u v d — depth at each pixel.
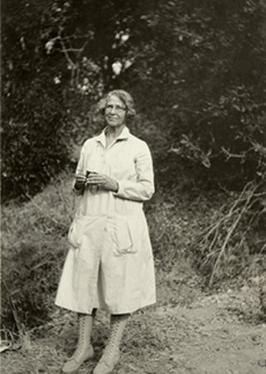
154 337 3.10
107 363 2.58
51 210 4.34
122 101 2.66
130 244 2.58
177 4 4.32
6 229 4.19
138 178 2.69
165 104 4.39
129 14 4.57
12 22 4.36
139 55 4.55
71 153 4.55
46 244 4.13
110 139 2.74
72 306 2.61
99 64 4.73
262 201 3.89
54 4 4.50
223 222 3.96
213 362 2.73
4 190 4.32
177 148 4.28
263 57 3.90
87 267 2.58
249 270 3.76
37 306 3.69
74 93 4.64
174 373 2.65
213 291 3.73
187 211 4.16
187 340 3.04
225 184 4.05
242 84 3.98
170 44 4.38
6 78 4.34
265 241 3.83
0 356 3.04
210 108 4.12
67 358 2.93
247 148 3.97
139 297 2.62
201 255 3.96
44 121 4.50
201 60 4.20
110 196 2.61
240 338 3.02
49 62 4.56
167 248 4.10
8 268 3.87
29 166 4.42
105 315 3.50
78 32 4.64
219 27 4.09
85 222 2.62
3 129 4.34
